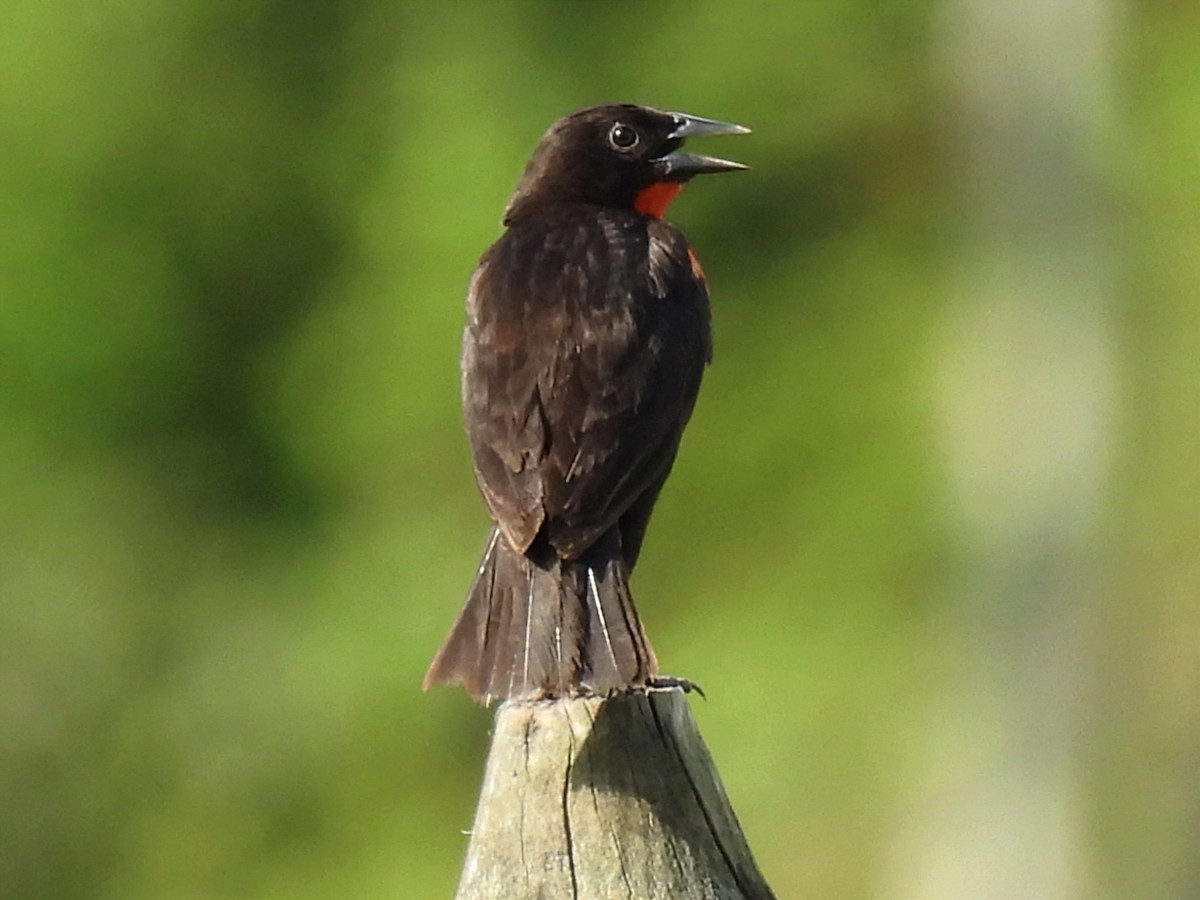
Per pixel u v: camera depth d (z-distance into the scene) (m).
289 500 16.94
